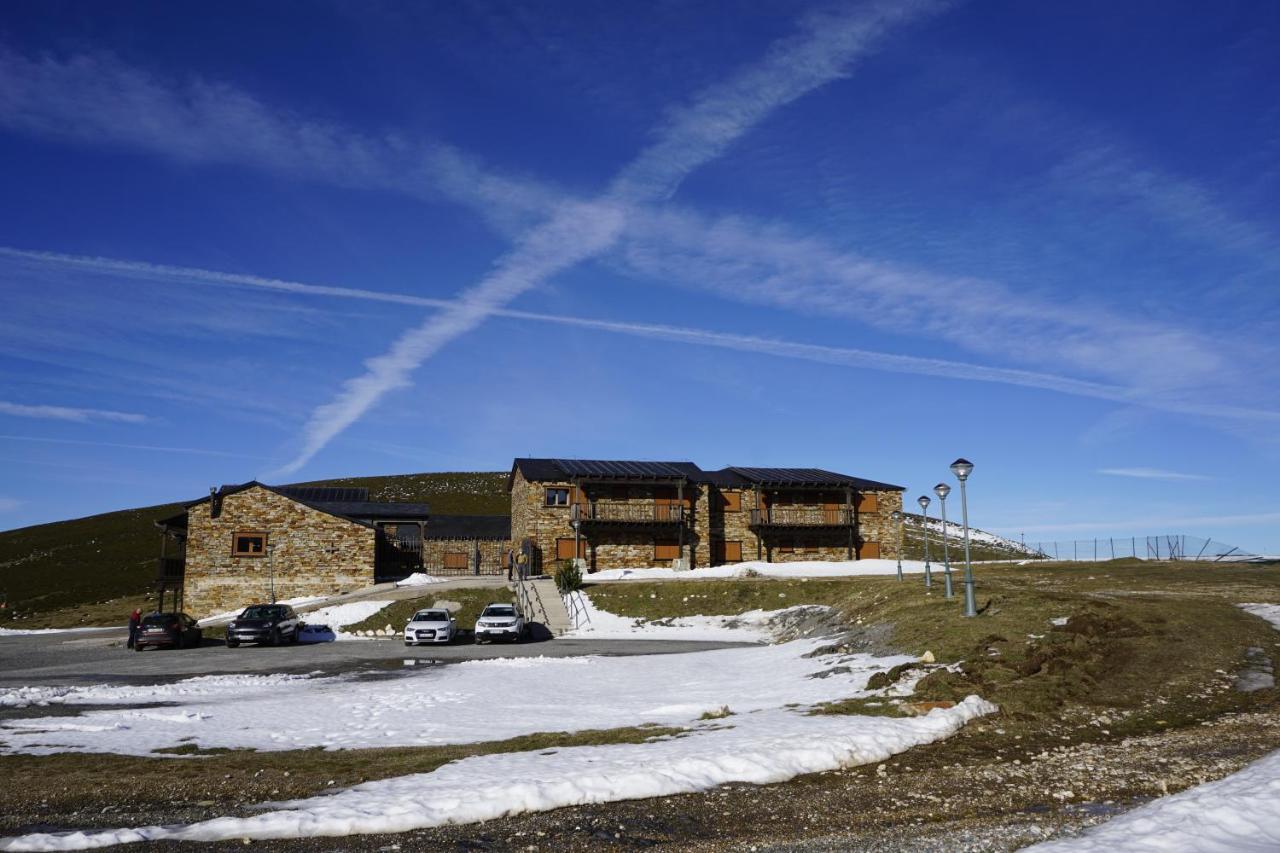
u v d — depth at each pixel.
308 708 17.09
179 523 51.31
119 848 7.83
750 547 56.91
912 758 11.08
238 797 9.78
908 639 21.03
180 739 13.61
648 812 8.77
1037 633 19.50
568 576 43.59
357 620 39.72
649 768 10.01
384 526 64.12
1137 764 10.60
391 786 9.92
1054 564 48.84
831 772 10.41
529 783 9.32
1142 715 13.59
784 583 40.81
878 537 58.62
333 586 49.28
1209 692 15.05
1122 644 18.19
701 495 55.75
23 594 66.81
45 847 7.84
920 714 13.52
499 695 18.78
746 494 57.50
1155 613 20.69
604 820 8.52
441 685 20.92
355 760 11.67
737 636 34.28
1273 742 11.53
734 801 9.13
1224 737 12.02
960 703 13.56
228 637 34.38
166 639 33.81
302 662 28.16
